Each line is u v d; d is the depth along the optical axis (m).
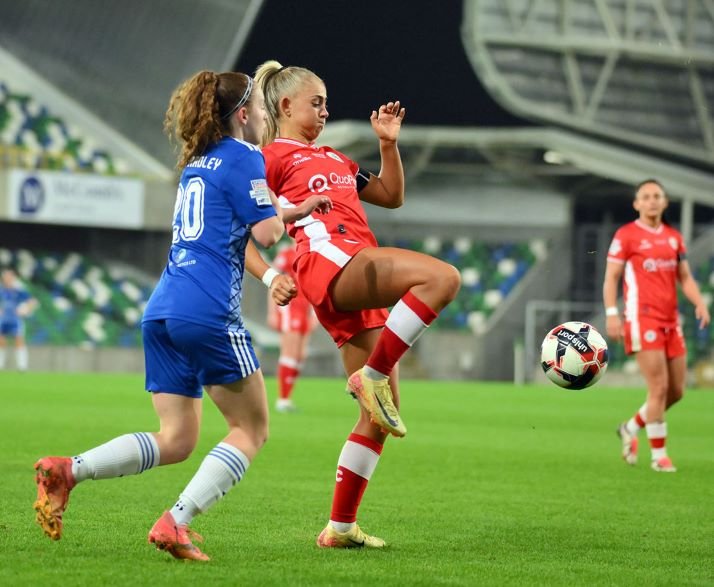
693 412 65.00
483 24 111.06
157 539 15.98
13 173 106.88
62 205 108.75
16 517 20.56
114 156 118.06
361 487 18.25
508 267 127.25
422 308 16.94
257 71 19.62
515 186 127.88
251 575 15.25
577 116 114.88
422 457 35.66
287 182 18.53
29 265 117.12
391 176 19.91
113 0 116.06
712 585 15.79
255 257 16.92
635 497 26.72
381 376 17.22
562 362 20.44
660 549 19.05
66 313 114.62
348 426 46.78
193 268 16.08
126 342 115.00
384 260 17.38
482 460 35.12
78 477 15.95
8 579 14.65
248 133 17.02
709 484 29.62
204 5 111.12
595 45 113.56
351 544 18.36
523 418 56.38
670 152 117.81
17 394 63.78
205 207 16.19
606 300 33.97
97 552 16.98
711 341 119.19
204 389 16.73
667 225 33.81
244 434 16.48
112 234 120.69
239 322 16.38
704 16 117.00
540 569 16.69
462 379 122.19
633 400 76.06
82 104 120.12
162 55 115.56
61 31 118.94
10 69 118.25
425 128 119.94
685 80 117.19
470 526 21.41
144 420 46.66
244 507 23.22
